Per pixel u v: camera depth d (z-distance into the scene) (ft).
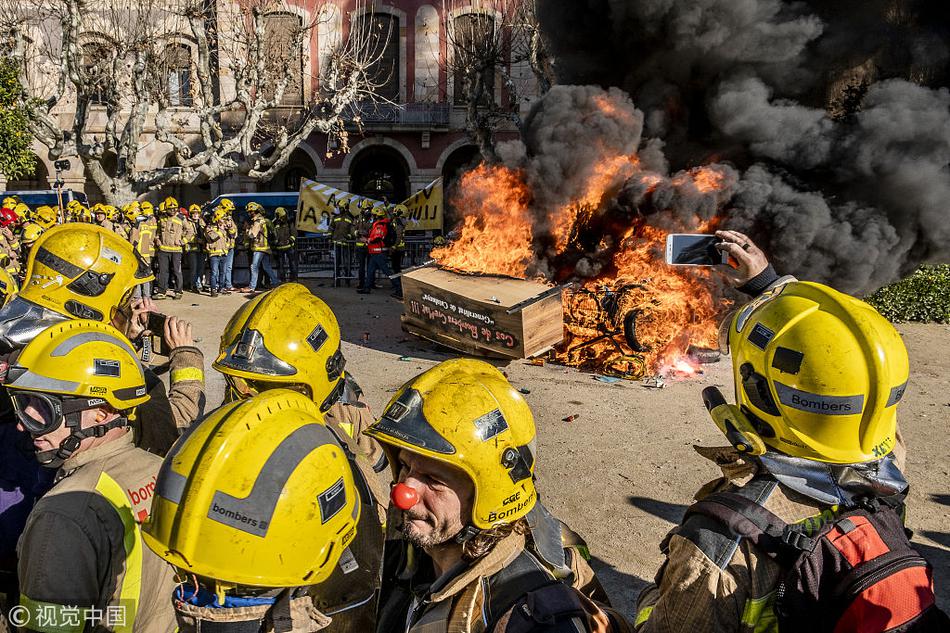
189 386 10.00
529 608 4.51
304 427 5.19
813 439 5.34
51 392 6.65
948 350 32.58
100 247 10.56
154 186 57.98
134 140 56.18
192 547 4.70
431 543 4.95
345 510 5.26
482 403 4.93
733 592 4.93
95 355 6.95
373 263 51.21
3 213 46.62
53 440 6.79
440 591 4.82
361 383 26.58
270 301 8.50
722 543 5.06
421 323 32.07
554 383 26.78
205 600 4.99
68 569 6.04
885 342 5.34
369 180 102.47
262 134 80.74
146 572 6.66
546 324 27.81
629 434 21.24
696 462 19.08
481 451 4.76
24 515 8.09
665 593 5.28
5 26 58.39
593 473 18.30
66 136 55.83
